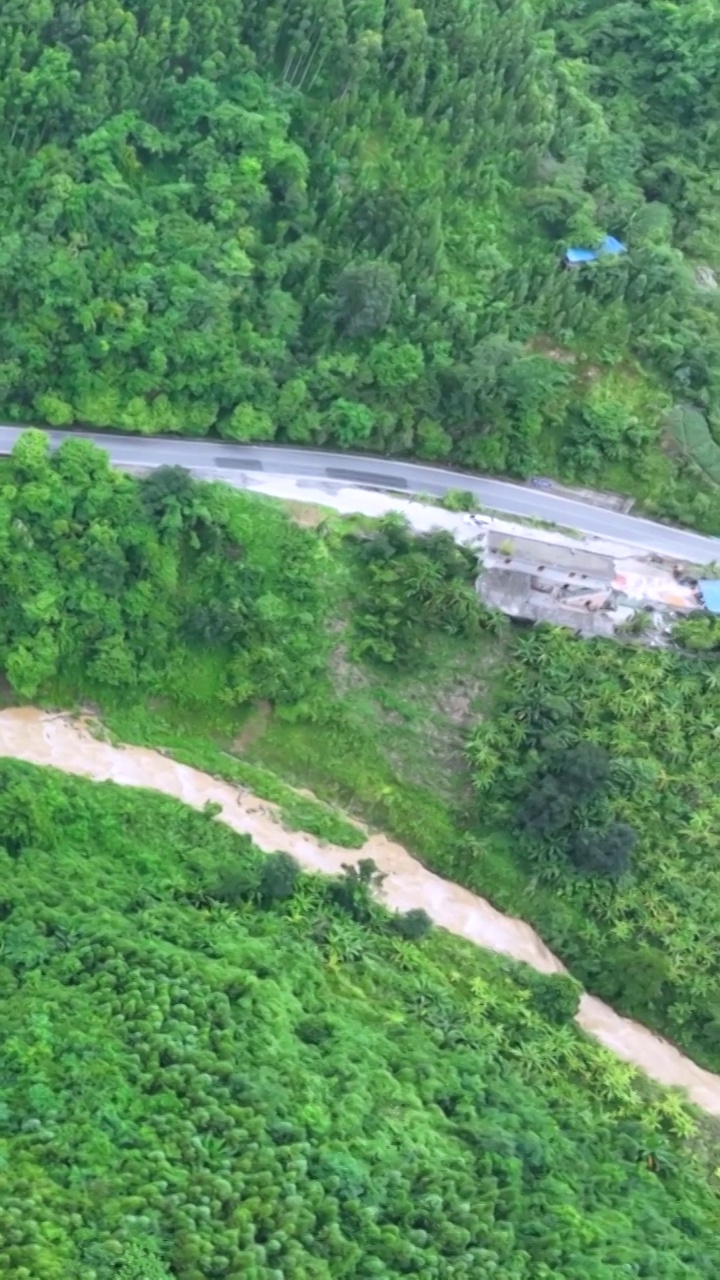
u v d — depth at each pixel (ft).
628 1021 204.95
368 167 232.32
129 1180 131.03
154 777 204.33
